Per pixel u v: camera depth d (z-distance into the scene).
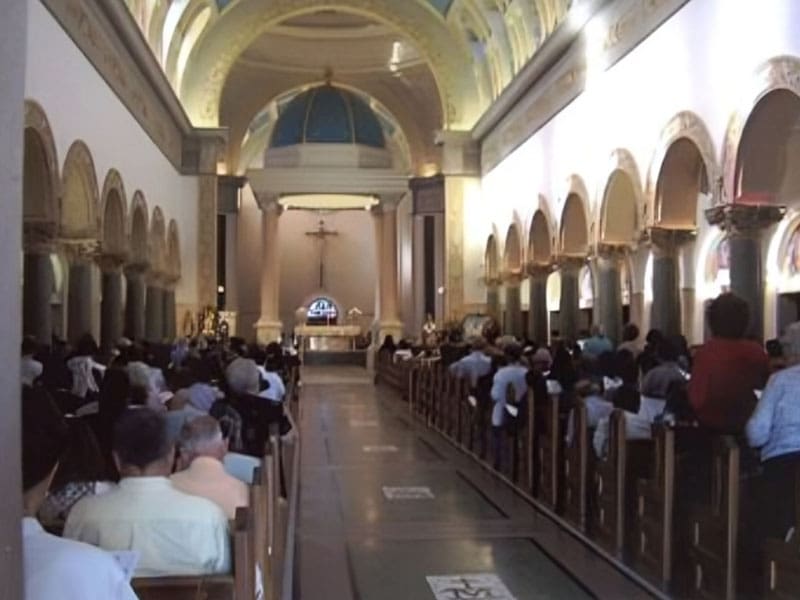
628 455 7.65
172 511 3.43
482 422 13.26
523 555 7.74
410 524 8.97
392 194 33.75
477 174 29.20
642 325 19.25
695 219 15.28
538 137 22.50
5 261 1.70
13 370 1.73
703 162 14.20
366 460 13.34
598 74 17.97
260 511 3.90
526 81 22.72
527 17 23.16
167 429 3.57
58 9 13.46
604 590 6.59
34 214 13.21
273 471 5.05
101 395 6.35
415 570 7.28
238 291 40.03
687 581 6.57
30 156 12.90
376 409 21.19
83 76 15.12
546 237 23.38
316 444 15.09
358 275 42.94
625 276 20.92
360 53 34.16
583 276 23.95
